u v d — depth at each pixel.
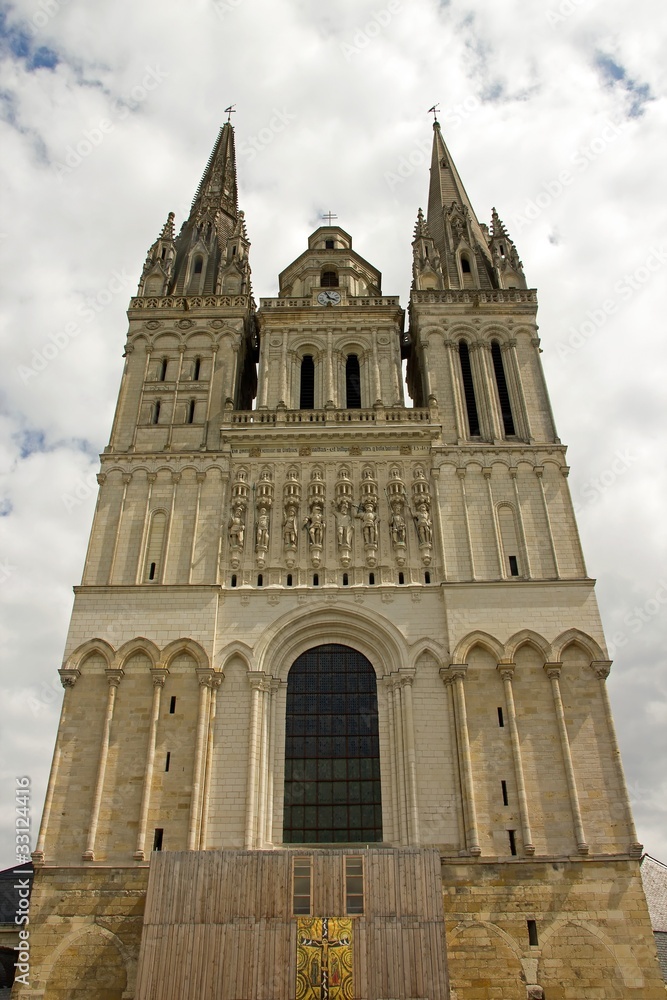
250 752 43.06
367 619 47.16
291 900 35.97
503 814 41.09
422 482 51.88
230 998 34.00
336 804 42.84
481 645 46.00
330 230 73.44
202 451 53.97
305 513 51.47
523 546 49.81
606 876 39.31
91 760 43.00
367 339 61.88
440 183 76.12
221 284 64.69
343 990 34.16
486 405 56.59
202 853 37.06
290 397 59.41
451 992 36.69
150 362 59.62
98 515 51.53
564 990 36.72
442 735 43.62
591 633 46.16
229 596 48.03
